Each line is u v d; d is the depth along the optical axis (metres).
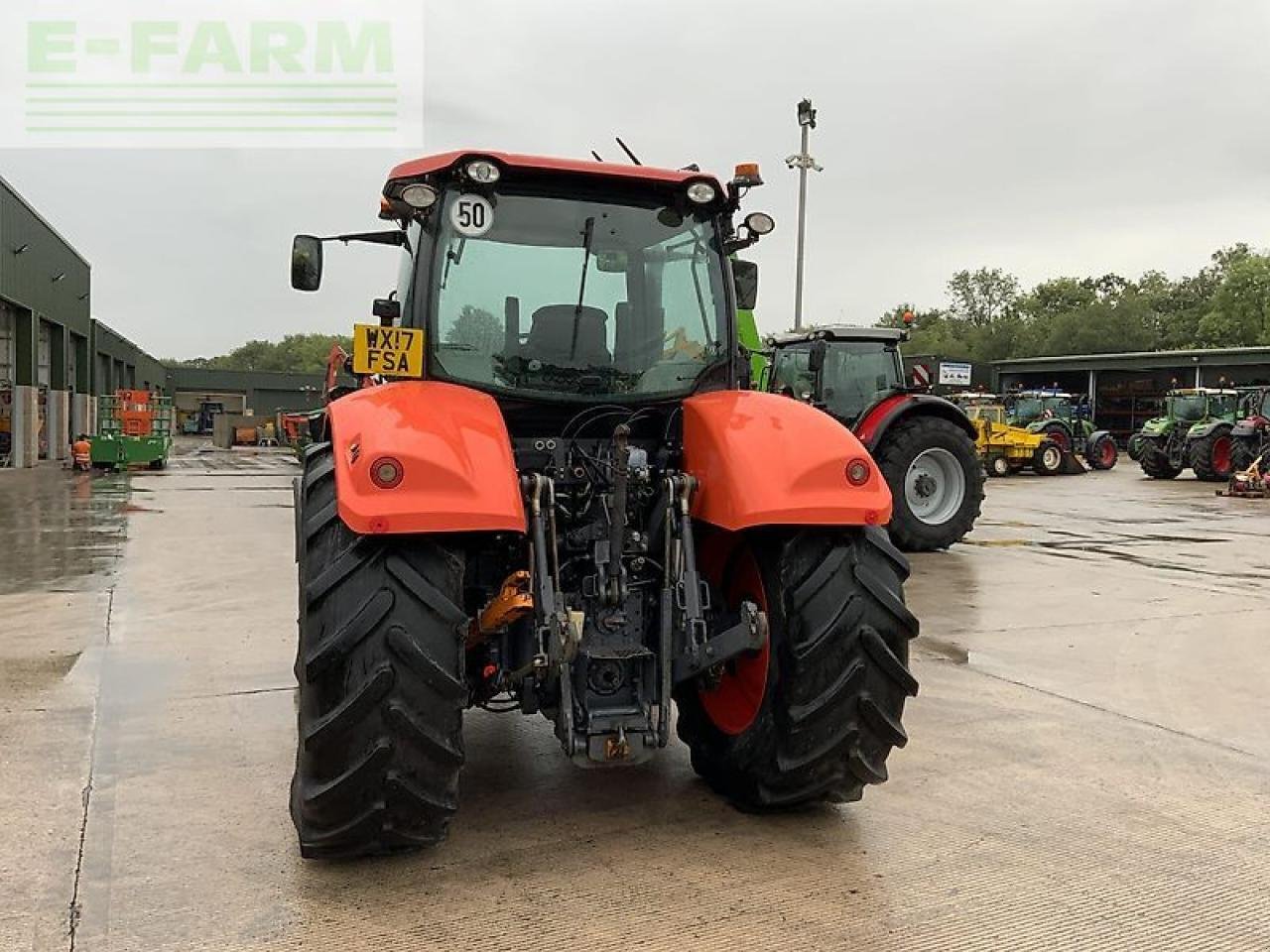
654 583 3.23
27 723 4.29
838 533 3.21
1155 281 78.56
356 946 2.50
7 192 22.69
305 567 2.82
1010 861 3.05
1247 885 2.92
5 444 23.86
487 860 3.01
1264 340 61.28
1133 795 3.60
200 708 4.53
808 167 18.08
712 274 3.64
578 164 3.36
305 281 3.93
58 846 3.07
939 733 4.27
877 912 2.71
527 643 3.11
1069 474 23.30
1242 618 6.62
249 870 2.92
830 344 11.04
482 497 2.74
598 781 3.69
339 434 2.94
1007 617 6.62
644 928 2.61
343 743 2.67
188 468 24.61
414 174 3.33
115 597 7.18
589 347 3.45
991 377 41.75
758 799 3.28
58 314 28.34
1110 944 2.58
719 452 3.15
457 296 3.32
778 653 3.11
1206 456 19.91
